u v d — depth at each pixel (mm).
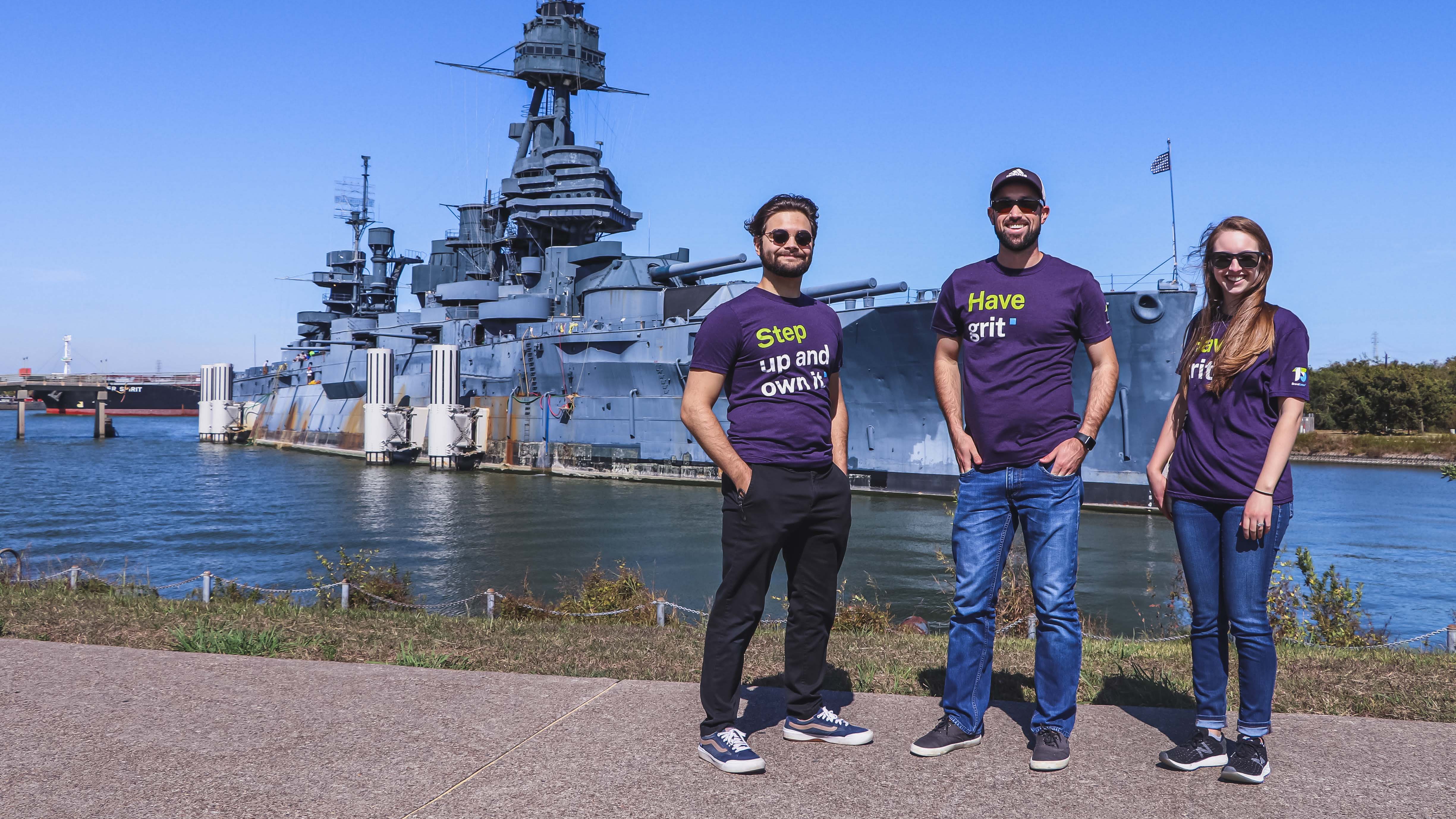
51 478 51625
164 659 5344
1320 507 40688
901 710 4633
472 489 43188
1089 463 33031
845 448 4402
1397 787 3516
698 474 43375
